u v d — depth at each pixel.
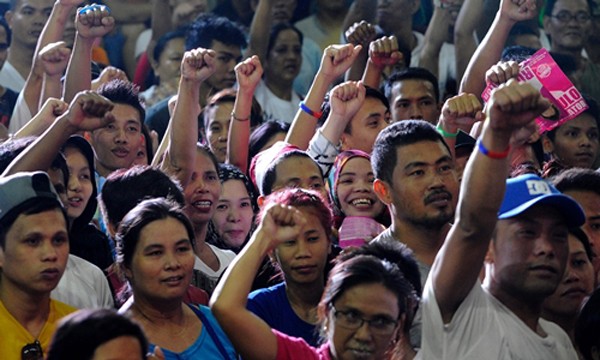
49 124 8.00
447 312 5.66
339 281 5.48
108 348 4.81
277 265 6.83
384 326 5.44
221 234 8.48
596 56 13.16
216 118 9.92
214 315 5.52
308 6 12.89
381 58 9.13
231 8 12.82
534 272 5.75
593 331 6.08
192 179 7.82
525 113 5.20
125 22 12.75
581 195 7.34
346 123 8.26
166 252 5.95
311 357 5.61
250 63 8.93
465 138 8.10
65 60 8.84
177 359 5.88
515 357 5.67
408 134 6.52
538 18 13.05
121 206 6.84
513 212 5.76
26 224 5.86
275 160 7.58
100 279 6.65
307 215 6.46
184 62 7.66
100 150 8.87
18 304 5.92
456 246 5.52
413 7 12.84
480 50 8.79
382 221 8.19
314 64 12.91
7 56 12.18
